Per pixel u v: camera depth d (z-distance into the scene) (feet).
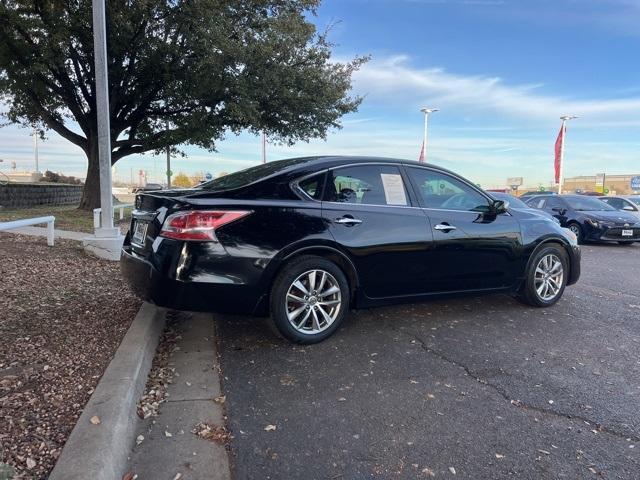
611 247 43.39
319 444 9.33
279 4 51.24
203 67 44.29
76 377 10.57
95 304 16.35
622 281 25.58
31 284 18.52
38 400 9.50
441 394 11.46
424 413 10.57
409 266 15.28
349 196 14.66
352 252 14.19
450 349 14.28
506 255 17.33
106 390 9.69
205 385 11.65
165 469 8.41
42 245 27.48
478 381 12.19
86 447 7.73
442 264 15.92
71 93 51.62
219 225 12.52
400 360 13.38
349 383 11.93
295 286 13.62
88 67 48.65
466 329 16.12
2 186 55.72
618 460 9.00
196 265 12.35
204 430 9.68
